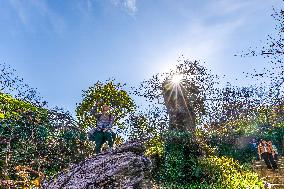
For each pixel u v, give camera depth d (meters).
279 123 29.48
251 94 31.50
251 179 14.09
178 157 14.28
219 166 14.19
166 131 16.12
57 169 8.26
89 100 18.58
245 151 25.44
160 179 13.35
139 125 20.38
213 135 25.59
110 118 10.15
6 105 8.37
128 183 4.20
